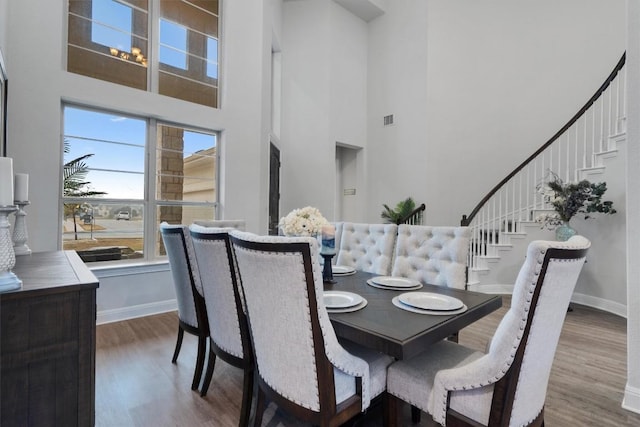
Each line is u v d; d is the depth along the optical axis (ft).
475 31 20.62
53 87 9.65
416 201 21.57
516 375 3.69
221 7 13.58
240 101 13.83
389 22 23.20
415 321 4.69
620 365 8.16
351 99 23.34
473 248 16.66
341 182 25.48
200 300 6.88
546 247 3.48
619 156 12.62
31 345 3.67
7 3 8.68
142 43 11.68
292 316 4.07
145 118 11.86
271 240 3.98
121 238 11.41
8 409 3.54
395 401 4.88
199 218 13.19
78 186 10.56
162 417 5.98
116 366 7.87
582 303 13.92
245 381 5.56
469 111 20.70
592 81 17.35
